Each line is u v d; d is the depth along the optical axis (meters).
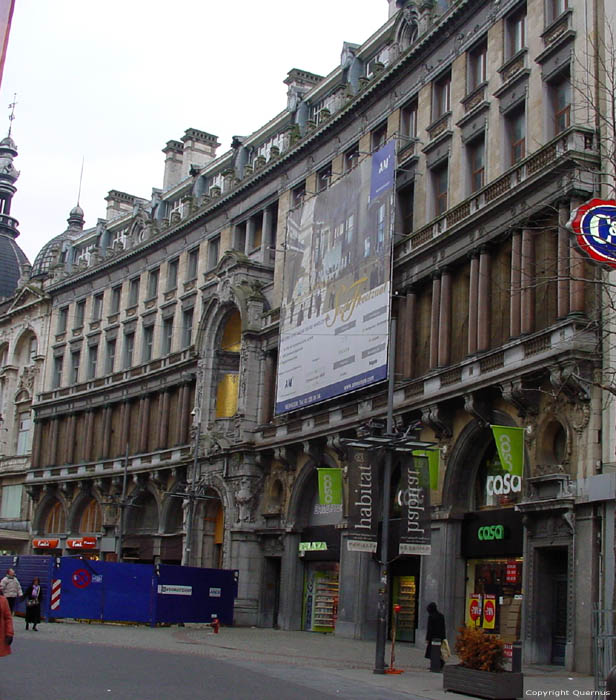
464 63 42.09
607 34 33.44
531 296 33.84
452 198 41.22
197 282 65.06
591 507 29.72
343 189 47.47
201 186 69.50
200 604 47.47
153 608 45.66
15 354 88.06
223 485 55.03
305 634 45.09
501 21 39.84
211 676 22.97
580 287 31.27
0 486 85.38
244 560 51.94
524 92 37.50
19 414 85.94
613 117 25.55
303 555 48.91
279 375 51.12
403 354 42.25
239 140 65.69
